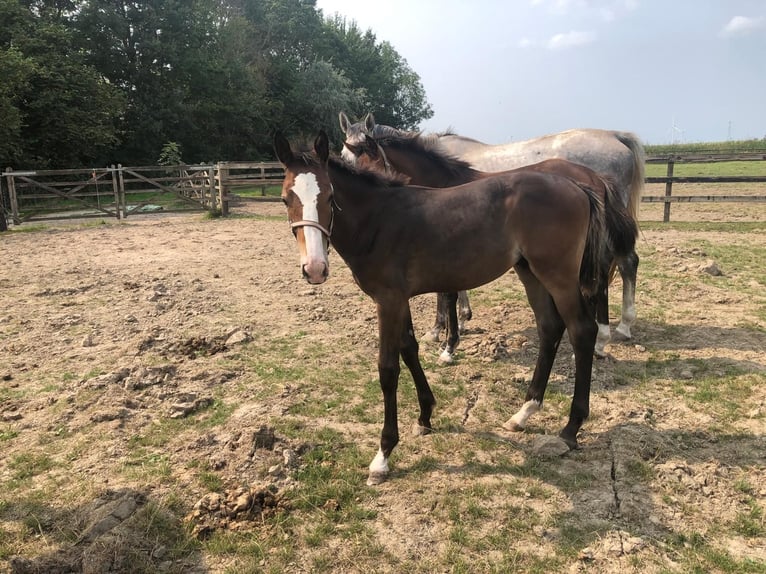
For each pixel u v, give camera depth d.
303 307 6.35
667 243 9.48
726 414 3.72
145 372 4.39
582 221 3.32
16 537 2.65
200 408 3.94
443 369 4.68
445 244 3.20
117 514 2.77
